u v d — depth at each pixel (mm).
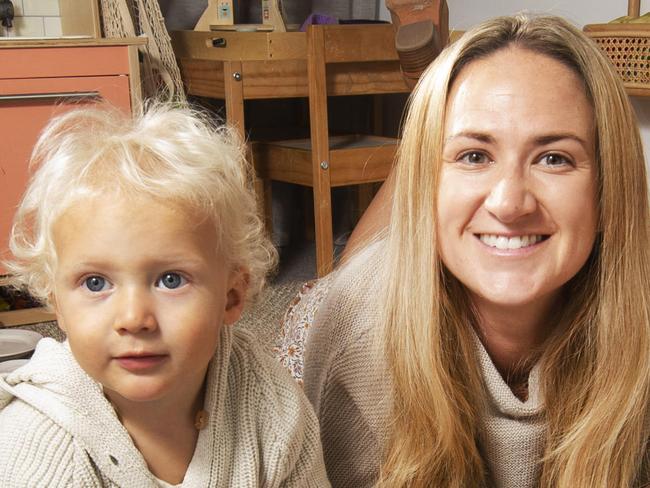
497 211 838
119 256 731
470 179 867
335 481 1115
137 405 825
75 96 2410
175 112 919
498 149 848
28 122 2377
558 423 986
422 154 913
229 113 2500
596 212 894
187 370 764
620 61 1796
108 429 816
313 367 1092
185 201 755
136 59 2439
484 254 876
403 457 999
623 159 884
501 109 840
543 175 848
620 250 922
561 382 993
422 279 945
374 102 3215
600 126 867
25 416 809
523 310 947
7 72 2328
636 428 972
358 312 1038
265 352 951
